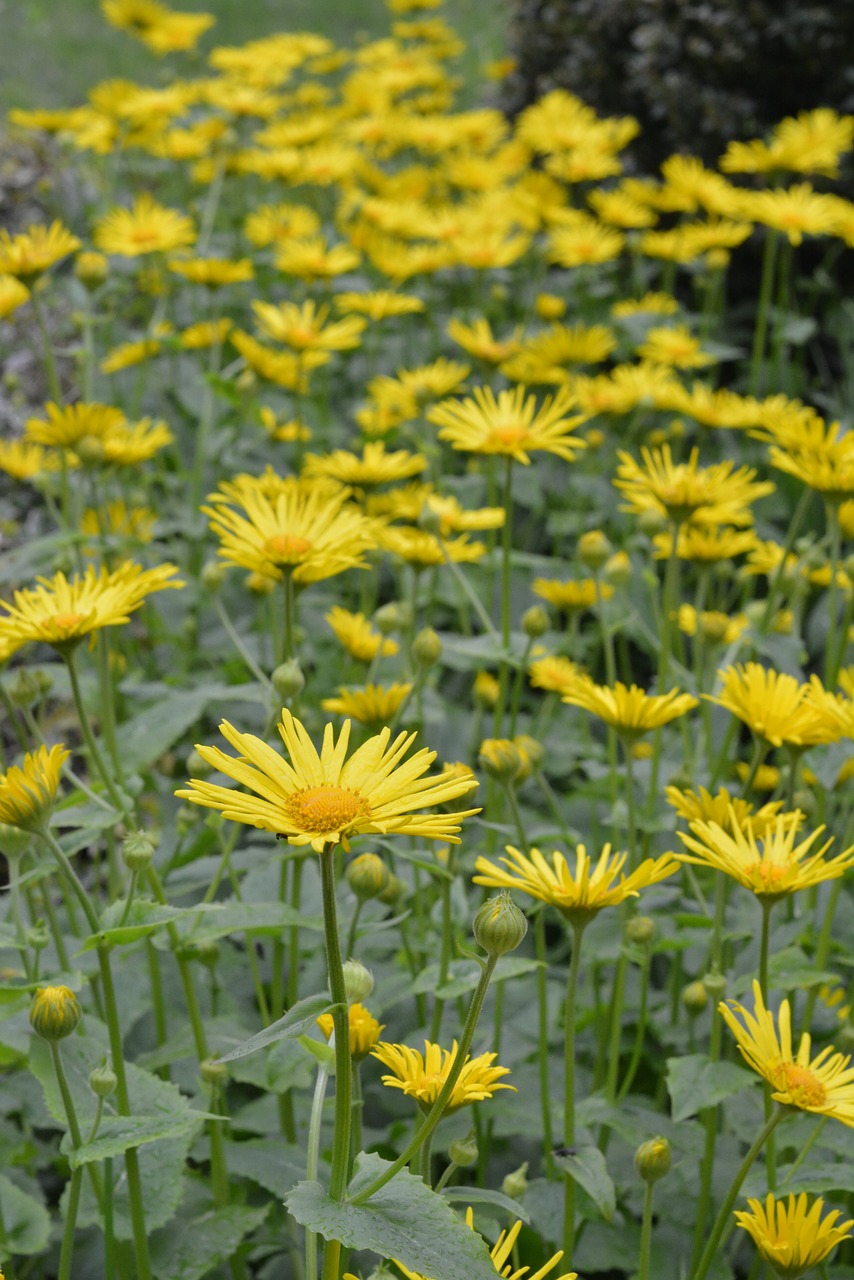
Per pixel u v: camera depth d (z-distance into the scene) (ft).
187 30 21.90
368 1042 5.73
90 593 6.96
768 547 12.44
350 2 40.86
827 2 20.13
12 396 18.38
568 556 17.01
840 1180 6.32
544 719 12.25
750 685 7.43
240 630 14.14
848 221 17.22
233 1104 8.84
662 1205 7.63
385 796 4.44
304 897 8.73
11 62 32.86
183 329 19.74
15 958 8.20
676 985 8.81
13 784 5.49
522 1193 6.32
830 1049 5.73
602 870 5.98
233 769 4.42
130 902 5.99
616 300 21.02
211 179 20.65
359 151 22.97
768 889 5.89
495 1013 8.78
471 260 17.52
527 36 24.29
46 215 21.07
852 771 9.23
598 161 19.99
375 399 16.89
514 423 9.96
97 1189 6.74
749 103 21.15
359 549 7.84
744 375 20.97
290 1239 7.66
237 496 7.97
